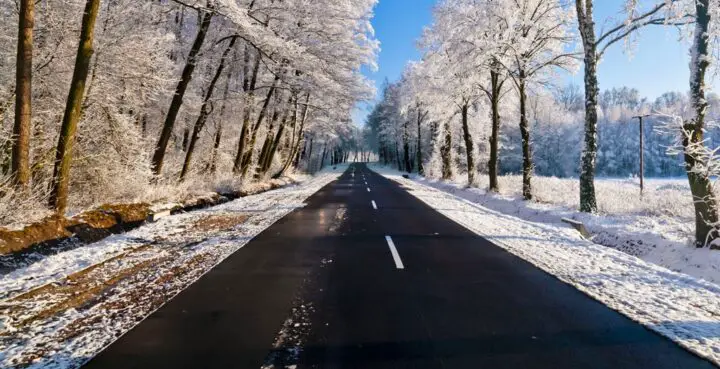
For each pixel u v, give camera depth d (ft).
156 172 46.52
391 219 38.09
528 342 12.03
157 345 11.68
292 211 43.47
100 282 17.58
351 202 53.67
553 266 21.02
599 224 34.55
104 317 13.76
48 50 34.06
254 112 75.51
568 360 10.94
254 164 87.10
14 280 17.13
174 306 14.84
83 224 25.50
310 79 61.26
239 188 62.49
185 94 60.59
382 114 219.41
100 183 38.09
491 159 68.39
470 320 13.67
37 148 33.24
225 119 70.69
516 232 31.30
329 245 25.99
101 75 38.17
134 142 41.22
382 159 359.87
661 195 49.03
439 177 118.62
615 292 16.79
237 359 10.87
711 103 28.40
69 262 20.07
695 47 25.95
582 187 41.47
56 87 35.27
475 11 62.44
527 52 59.11
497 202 55.57
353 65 72.23
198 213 39.37
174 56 64.08
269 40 43.34
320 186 88.38
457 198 61.72
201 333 12.51
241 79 76.74
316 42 63.10
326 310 14.49
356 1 74.23
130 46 39.70
